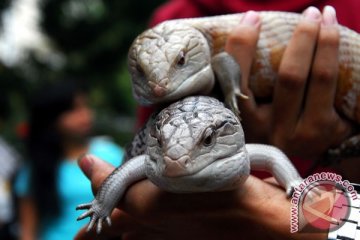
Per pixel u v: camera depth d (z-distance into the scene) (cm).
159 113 34
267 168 35
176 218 34
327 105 39
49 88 79
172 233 35
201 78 36
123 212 36
